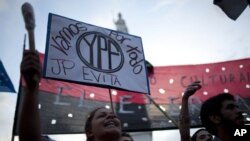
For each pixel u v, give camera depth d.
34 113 1.91
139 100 7.94
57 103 6.18
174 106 7.24
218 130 2.73
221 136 2.70
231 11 5.09
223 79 7.18
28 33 1.76
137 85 4.53
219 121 2.71
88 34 4.45
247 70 7.10
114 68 4.46
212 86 7.18
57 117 6.05
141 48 4.77
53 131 5.90
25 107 1.90
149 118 7.47
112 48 4.56
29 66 1.76
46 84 6.23
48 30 4.18
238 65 7.22
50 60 4.05
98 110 3.07
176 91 7.34
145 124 7.47
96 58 4.39
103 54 4.46
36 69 1.78
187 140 2.80
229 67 7.27
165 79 7.49
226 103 2.72
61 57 4.13
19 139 1.91
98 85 4.26
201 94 7.12
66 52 4.19
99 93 6.80
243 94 6.88
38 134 1.92
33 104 1.90
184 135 2.81
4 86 4.88
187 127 2.83
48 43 4.12
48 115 5.99
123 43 4.68
